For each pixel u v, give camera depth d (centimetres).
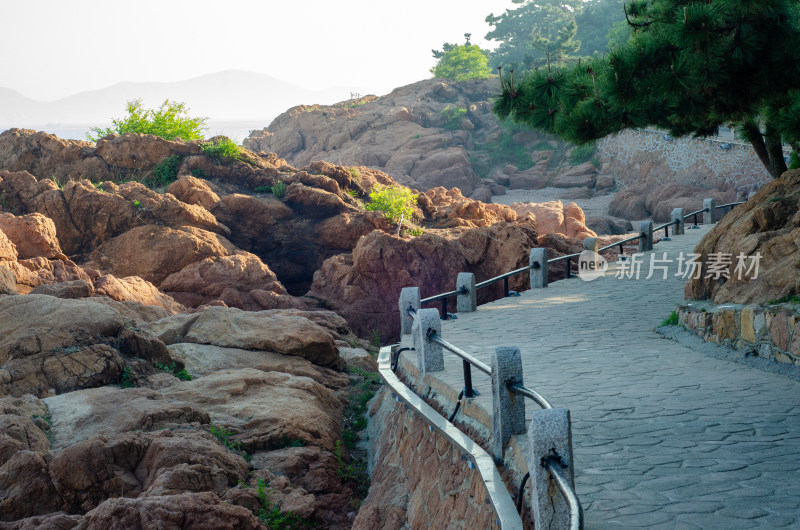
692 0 1273
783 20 1172
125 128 3969
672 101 1334
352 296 2948
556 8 12450
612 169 6662
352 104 9712
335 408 1452
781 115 1348
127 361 1353
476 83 9594
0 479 933
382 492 984
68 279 2412
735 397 808
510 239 2886
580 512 364
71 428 1090
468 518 662
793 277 1016
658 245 2598
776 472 560
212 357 1517
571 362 1049
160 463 987
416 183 6962
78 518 863
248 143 9431
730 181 5028
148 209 3091
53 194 3031
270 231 3453
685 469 575
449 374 906
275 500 1018
